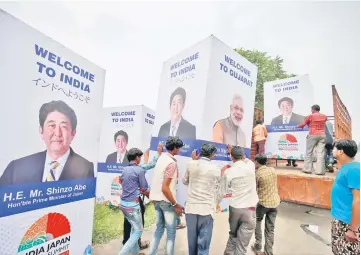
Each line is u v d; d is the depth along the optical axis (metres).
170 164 2.72
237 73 3.19
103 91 2.65
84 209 2.37
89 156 2.44
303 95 6.21
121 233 4.29
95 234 4.15
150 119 6.56
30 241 1.80
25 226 1.77
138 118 6.17
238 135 3.21
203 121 2.62
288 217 5.00
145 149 6.27
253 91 3.54
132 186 2.98
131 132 6.24
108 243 3.84
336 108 6.09
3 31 1.60
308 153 5.84
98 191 6.48
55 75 2.02
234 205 2.79
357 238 1.91
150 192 2.93
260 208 3.33
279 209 5.46
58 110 2.05
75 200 2.25
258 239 3.50
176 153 2.91
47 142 1.95
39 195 1.88
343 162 2.16
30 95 1.79
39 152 1.87
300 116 6.23
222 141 2.92
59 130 2.06
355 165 2.01
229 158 3.06
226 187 2.87
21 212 1.74
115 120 6.51
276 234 4.17
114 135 6.48
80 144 2.32
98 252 3.46
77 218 2.28
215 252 3.50
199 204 2.54
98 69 2.57
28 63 1.77
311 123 5.74
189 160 2.77
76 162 2.27
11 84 1.65
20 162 1.72
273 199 3.20
